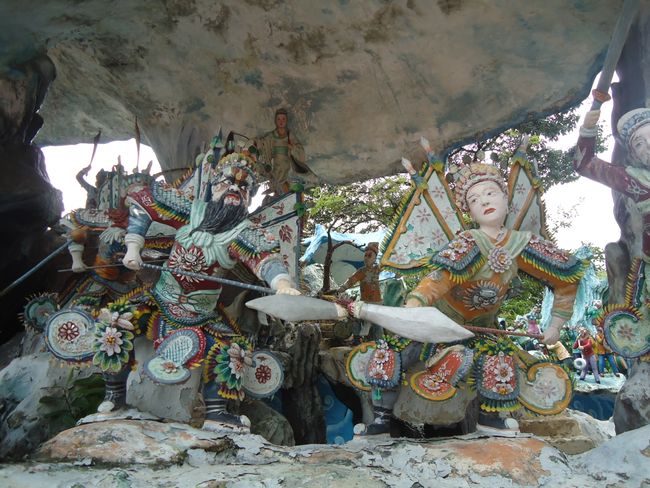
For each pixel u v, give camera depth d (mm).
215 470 2254
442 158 5289
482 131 5055
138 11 4629
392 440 2637
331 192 9344
